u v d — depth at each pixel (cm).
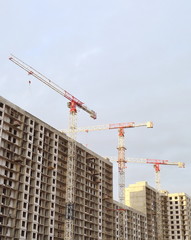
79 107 17575
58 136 14300
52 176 13288
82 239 14650
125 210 19075
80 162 15725
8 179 11294
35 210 12031
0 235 10569
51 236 12600
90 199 16025
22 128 12162
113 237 17200
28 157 12188
